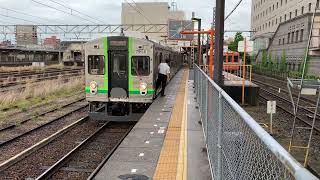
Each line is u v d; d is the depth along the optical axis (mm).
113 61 14430
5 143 10930
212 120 6457
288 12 63000
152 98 14438
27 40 76188
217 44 12734
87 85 14547
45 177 8000
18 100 20609
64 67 60250
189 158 7301
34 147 10227
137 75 14352
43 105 19391
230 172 4070
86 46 14438
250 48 22062
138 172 6488
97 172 6961
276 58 55844
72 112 17156
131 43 14273
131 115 14375
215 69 12812
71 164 9211
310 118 18047
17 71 45312
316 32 31109
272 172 2176
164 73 17047
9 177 8117
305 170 1633
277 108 21609
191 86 22953
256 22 91938
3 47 55844
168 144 8414
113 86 14484
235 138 3740
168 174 6383
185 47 51594
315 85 12031
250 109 20734
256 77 55438
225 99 4461
